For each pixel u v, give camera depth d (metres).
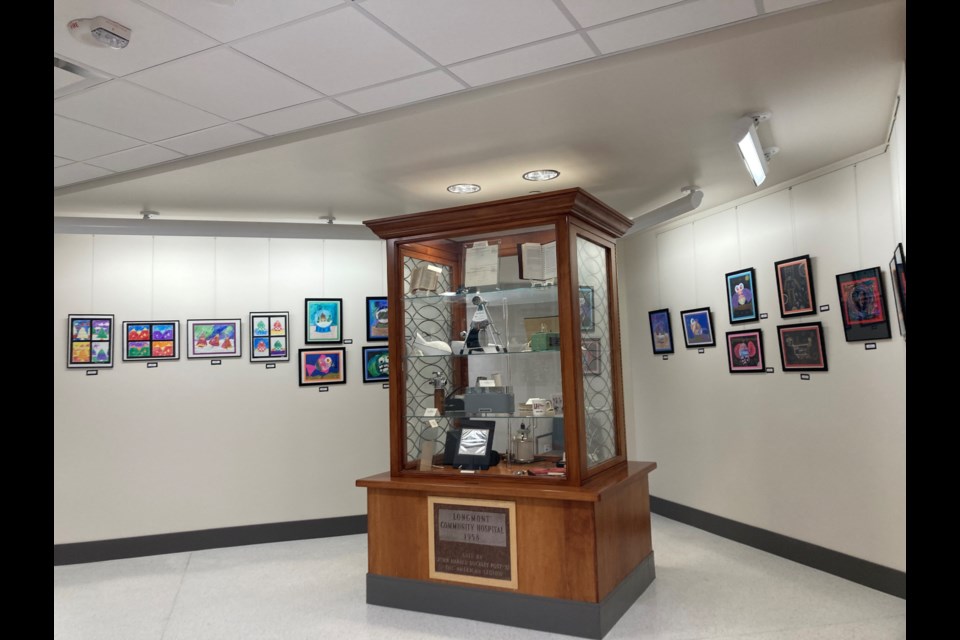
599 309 4.23
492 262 4.01
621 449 4.37
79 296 5.52
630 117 3.43
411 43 2.62
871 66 2.88
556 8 2.39
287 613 3.97
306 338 6.00
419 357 4.17
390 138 3.65
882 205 3.91
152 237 5.74
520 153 3.97
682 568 4.52
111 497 5.44
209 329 5.79
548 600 3.54
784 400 4.70
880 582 3.92
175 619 3.94
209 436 5.72
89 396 5.46
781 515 4.72
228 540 5.66
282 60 2.73
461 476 3.90
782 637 3.36
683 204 4.64
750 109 3.35
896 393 3.83
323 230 5.38
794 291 4.58
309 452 5.95
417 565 3.91
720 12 2.45
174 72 2.81
